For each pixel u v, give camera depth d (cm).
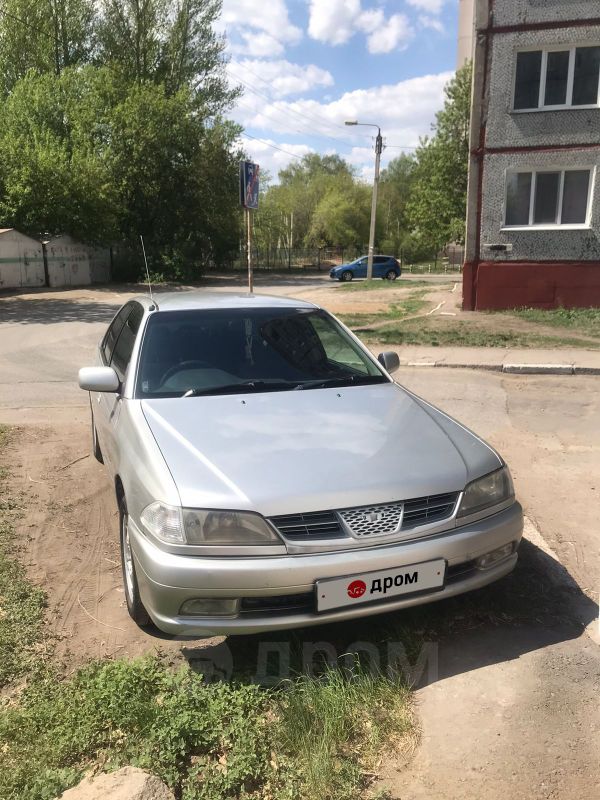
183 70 3872
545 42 1486
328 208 7012
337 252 6419
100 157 3253
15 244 2855
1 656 301
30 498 493
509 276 1608
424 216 3928
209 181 3803
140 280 3569
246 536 273
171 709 260
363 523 282
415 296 2336
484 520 308
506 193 1577
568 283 1576
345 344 447
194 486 284
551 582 370
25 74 3672
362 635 321
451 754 247
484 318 1531
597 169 1516
